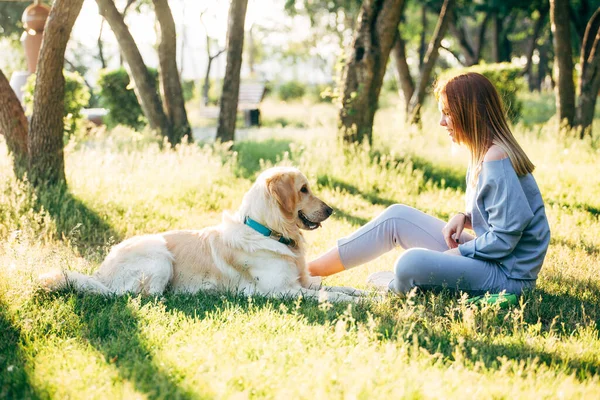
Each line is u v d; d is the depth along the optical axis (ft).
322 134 37.01
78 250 18.98
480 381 8.73
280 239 14.39
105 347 10.21
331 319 11.89
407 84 47.96
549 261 16.47
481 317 11.72
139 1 76.95
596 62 37.99
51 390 8.68
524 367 9.70
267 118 86.84
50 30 21.79
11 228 19.24
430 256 12.41
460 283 12.46
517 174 12.18
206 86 97.86
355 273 16.47
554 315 12.50
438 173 31.60
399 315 11.75
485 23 81.00
